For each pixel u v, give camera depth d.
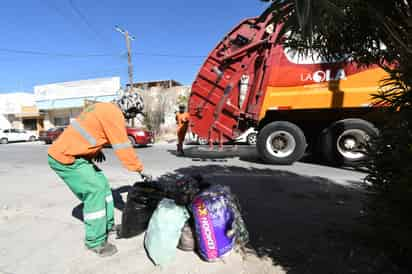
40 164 6.72
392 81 1.74
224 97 5.97
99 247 2.02
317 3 1.22
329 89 5.09
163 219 1.89
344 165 5.25
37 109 23.81
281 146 5.58
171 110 18.56
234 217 1.97
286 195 3.37
